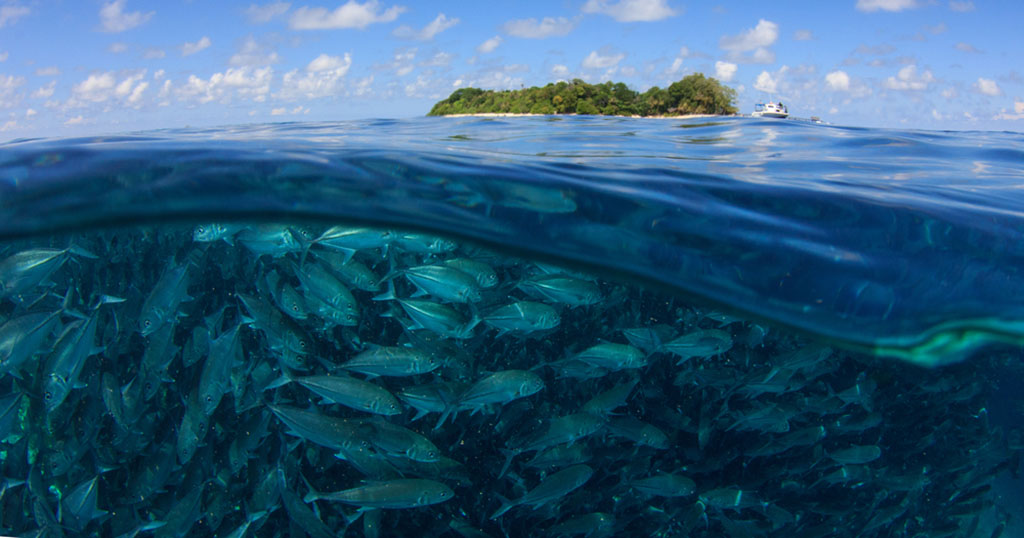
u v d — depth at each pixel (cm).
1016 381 389
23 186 265
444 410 287
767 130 694
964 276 241
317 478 323
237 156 302
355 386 273
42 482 297
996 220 271
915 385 387
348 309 305
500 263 342
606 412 302
